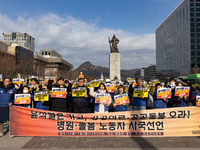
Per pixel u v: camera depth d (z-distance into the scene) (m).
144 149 5.68
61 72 81.50
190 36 98.31
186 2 102.25
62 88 7.49
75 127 6.87
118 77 35.19
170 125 6.78
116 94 7.59
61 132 6.88
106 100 7.14
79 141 6.40
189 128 6.77
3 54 37.12
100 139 6.61
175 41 118.19
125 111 6.82
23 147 5.88
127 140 6.49
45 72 75.38
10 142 6.38
